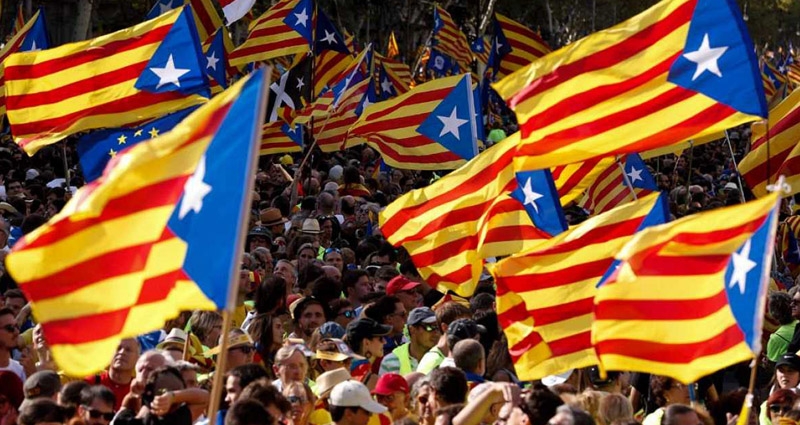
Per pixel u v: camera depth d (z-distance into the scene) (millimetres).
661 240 10352
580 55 12719
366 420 11438
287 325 15969
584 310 12484
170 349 13383
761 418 13375
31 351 14195
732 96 12758
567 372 13953
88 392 10836
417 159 19250
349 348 13898
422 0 66688
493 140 41219
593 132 12711
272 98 26453
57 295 9320
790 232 23328
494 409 11172
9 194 27203
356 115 26719
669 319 10336
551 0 90938
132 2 63906
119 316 9406
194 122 9586
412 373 13172
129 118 15570
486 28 65000
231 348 13039
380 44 69938
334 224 23562
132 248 9430
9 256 9219
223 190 9477
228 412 9867
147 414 11031
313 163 39031
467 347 12695
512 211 15047
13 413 12148
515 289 12609
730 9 12711
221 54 24312
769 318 16938
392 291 17125
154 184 9453
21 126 15602
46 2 70062
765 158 18016
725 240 10336
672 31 12820
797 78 42156
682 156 43969
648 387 13992
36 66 15562
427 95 19281
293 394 11695
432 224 15266
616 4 96625
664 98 12734
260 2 61750
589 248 12531
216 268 9383
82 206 9242
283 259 19094
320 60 30016
